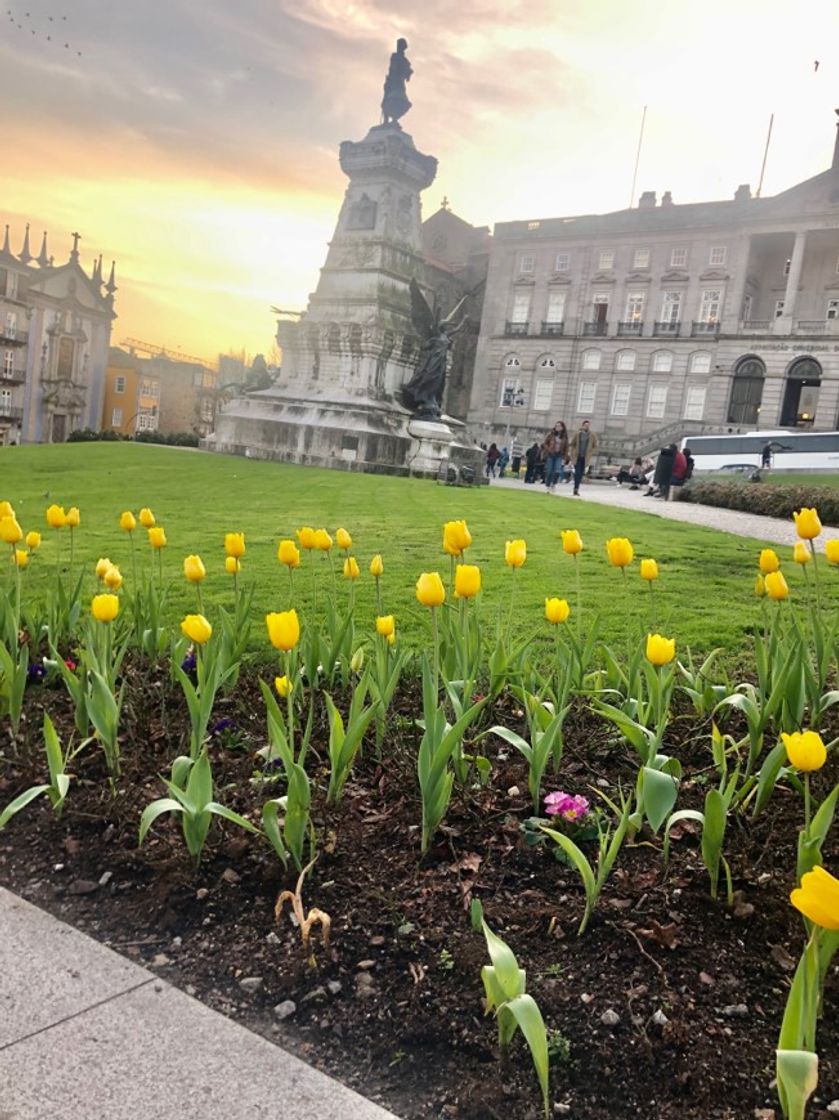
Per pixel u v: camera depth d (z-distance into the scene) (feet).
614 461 207.62
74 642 17.24
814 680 13.76
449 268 259.80
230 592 24.90
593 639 14.79
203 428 318.65
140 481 69.82
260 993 7.79
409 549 34.91
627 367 213.66
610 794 11.41
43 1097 6.46
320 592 24.95
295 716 13.84
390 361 110.22
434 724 9.88
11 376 229.66
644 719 12.01
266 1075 6.73
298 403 109.40
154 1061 6.82
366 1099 6.57
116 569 13.67
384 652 13.14
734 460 143.84
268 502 55.11
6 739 13.12
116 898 9.23
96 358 256.32
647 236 212.23
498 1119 6.48
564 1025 7.31
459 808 10.80
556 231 223.92
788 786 11.43
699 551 38.01
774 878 9.26
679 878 9.36
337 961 8.14
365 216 109.70
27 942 8.27
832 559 13.14
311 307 113.09
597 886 8.43
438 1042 7.20
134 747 12.77
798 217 192.24
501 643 13.47
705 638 20.33
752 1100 6.58
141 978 7.81
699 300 206.18
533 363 226.38
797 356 189.06
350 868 9.62
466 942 8.32
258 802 11.10
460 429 117.19
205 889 9.23
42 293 233.96
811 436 140.56
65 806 11.04
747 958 8.13
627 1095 6.70
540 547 36.81
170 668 15.38
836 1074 6.75
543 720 11.21
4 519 13.85
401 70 108.78
